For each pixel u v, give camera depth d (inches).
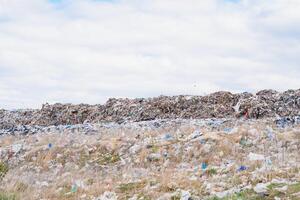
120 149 871.1
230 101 1349.7
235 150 773.3
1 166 766.5
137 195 567.2
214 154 771.4
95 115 1402.6
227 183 557.0
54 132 1083.3
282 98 1275.8
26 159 887.1
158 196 551.5
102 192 607.5
